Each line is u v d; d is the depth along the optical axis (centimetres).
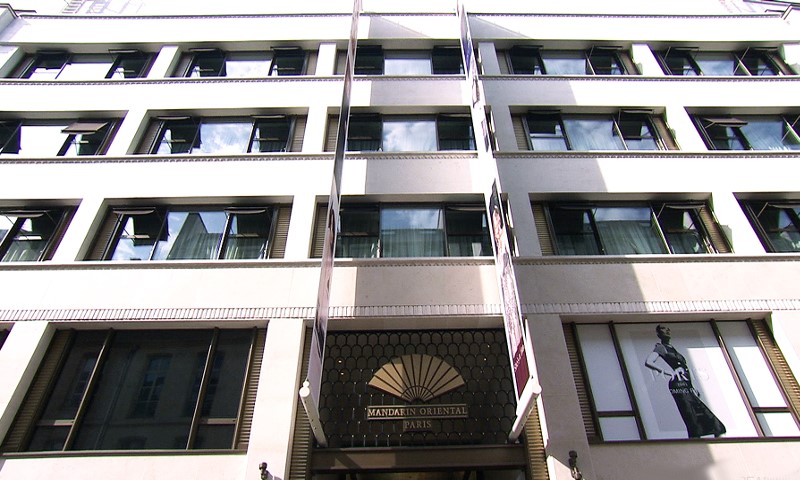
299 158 1377
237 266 1155
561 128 1520
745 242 1223
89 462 898
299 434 942
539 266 1155
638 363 1046
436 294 1116
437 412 1000
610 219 1304
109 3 1922
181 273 1145
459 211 1313
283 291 1111
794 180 1345
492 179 1162
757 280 1139
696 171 1367
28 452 913
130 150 1422
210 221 1284
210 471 890
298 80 1611
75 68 1700
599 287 1123
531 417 972
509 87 1599
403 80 1639
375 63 1750
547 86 1605
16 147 1454
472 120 1531
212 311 1081
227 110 1534
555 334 1048
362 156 1399
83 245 1207
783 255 1173
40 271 1145
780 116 1562
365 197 1320
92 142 1471
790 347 1032
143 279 1135
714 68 1744
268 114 1541
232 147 1470
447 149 1488
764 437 936
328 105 1548
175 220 1285
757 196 1327
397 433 975
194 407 989
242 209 1284
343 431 975
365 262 1164
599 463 905
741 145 1498
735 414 980
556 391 973
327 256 1009
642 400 998
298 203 1283
